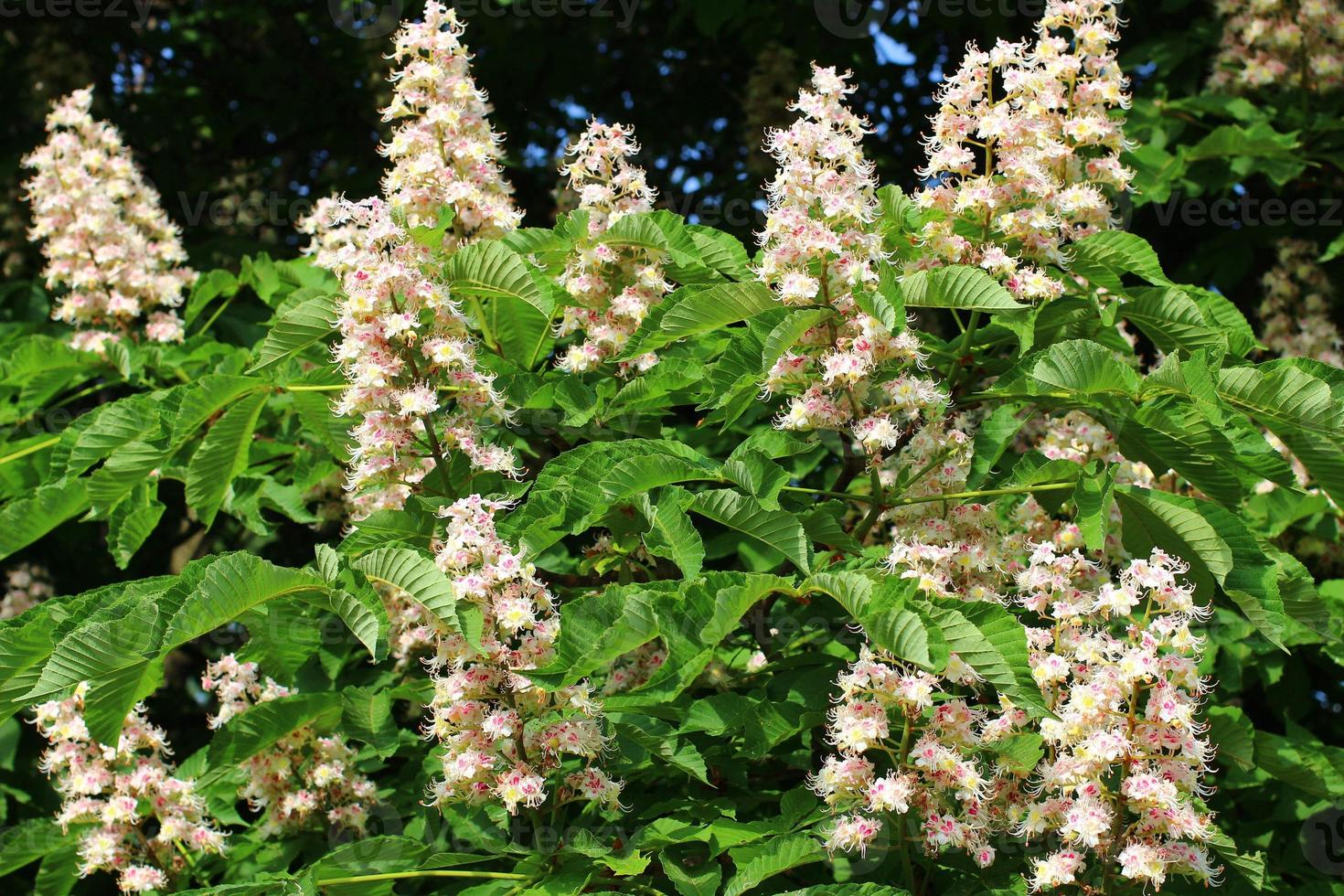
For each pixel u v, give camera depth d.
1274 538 5.51
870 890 3.00
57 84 8.27
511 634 3.30
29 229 7.57
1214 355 3.54
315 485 5.61
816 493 3.80
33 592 6.97
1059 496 3.75
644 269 4.18
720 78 8.63
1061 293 3.85
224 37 9.39
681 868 3.44
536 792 3.27
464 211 4.29
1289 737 5.21
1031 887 3.20
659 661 4.12
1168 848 3.08
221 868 4.55
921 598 3.34
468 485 3.88
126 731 4.24
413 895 4.54
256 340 6.17
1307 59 6.95
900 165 7.65
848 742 3.15
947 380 4.12
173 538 7.48
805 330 3.48
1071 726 3.08
